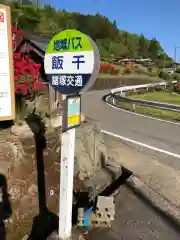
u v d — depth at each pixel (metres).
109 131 9.87
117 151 7.52
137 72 73.38
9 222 4.12
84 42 2.95
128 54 102.44
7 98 4.98
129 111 14.97
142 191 5.18
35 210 4.45
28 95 6.72
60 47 3.14
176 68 85.25
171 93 33.88
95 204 4.39
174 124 11.54
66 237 3.46
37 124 6.27
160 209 4.58
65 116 3.02
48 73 3.29
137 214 4.41
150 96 28.83
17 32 6.85
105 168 6.11
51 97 6.90
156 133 9.81
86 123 6.66
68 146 3.20
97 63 3.04
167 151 7.78
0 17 4.70
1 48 4.80
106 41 100.62
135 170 6.20
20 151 5.21
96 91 29.06
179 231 4.00
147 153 7.52
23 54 7.82
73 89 3.13
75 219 4.29
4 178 4.57
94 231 3.94
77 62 3.04
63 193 3.34
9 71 4.94
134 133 9.70
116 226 4.08
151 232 3.95
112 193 5.07
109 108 15.91
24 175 4.88
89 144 5.91
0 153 4.93
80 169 5.36
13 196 4.46
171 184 5.54
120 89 27.31
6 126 5.93
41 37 10.93
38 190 4.79
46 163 5.36
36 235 4.04
